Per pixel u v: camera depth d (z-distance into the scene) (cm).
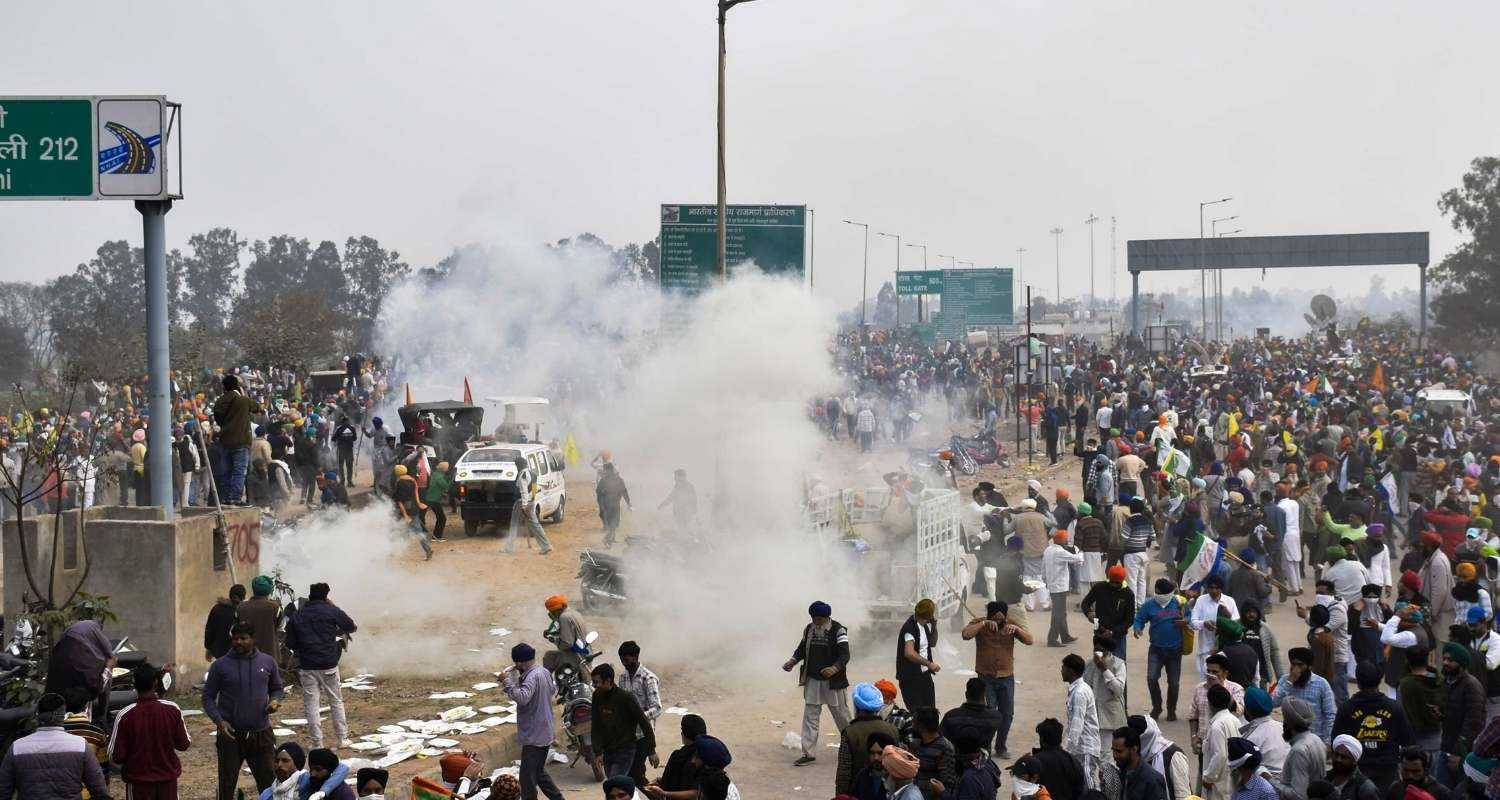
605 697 1124
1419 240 9819
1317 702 1130
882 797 935
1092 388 5088
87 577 1499
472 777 994
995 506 2153
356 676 1652
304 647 1302
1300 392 4159
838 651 1337
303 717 1432
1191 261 10081
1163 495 2341
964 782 894
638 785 1094
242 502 2173
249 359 5316
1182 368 5981
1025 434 4612
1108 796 1077
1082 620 1998
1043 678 1666
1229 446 3322
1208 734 1045
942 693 1589
